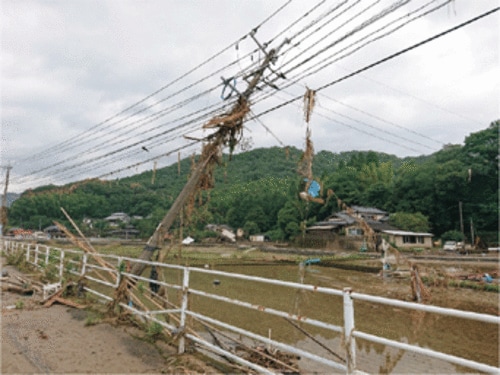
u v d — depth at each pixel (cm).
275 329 1034
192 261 3142
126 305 705
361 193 5969
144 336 605
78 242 1020
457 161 4925
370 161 7162
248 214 6950
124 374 455
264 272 2589
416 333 1045
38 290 1003
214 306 1312
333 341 935
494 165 4647
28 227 7831
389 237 4288
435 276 1995
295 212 5956
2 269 1557
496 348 906
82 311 789
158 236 963
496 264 2755
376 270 2489
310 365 734
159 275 880
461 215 4400
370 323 1147
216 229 6456
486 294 1700
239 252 4356
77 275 1062
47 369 468
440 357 252
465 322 1160
